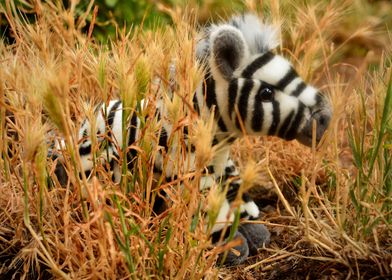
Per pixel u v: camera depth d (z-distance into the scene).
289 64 2.11
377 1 2.70
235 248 2.11
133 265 1.99
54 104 1.95
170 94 2.08
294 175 2.26
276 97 2.09
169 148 2.02
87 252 2.03
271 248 2.15
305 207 2.06
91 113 2.04
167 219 2.01
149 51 2.06
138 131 2.09
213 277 2.02
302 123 2.09
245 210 2.13
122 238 2.02
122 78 2.01
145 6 2.42
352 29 2.63
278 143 2.29
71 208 2.06
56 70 2.05
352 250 2.07
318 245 2.09
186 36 2.03
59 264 2.05
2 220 2.12
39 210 2.00
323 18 2.29
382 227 2.09
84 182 1.98
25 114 2.02
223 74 2.09
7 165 2.09
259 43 2.11
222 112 2.10
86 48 2.13
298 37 2.35
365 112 2.11
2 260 2.10
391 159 2.09
